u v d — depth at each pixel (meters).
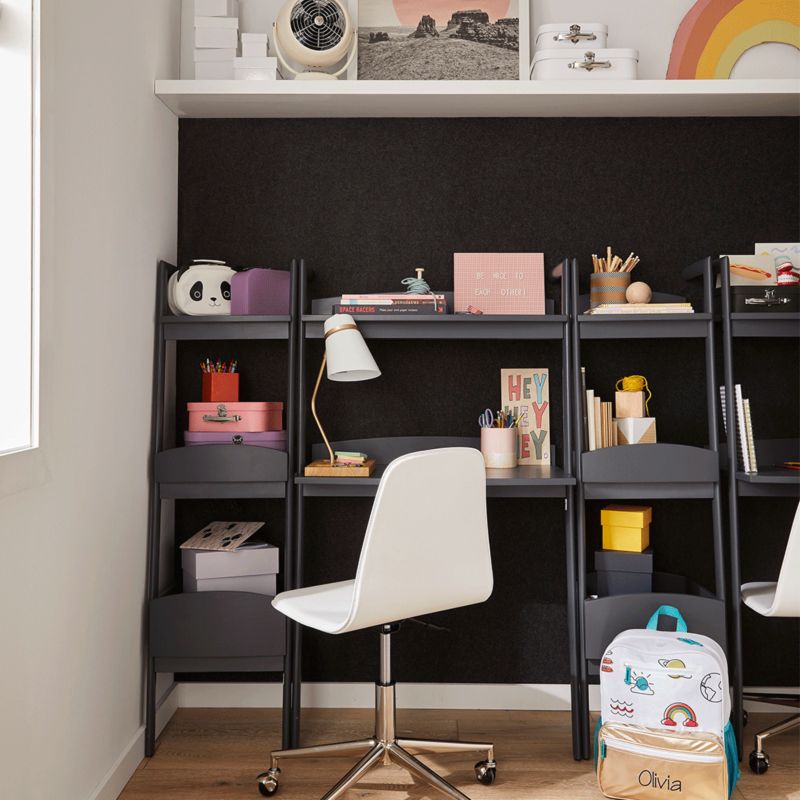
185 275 2.50
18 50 1.63
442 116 2.75
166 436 2.65
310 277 2.71
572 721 2.37
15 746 1.58
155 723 2.41
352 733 2.54
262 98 2.56
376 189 2.77
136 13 2.32
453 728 2.57
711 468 2.36
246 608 2.37
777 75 2.72
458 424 2.76
